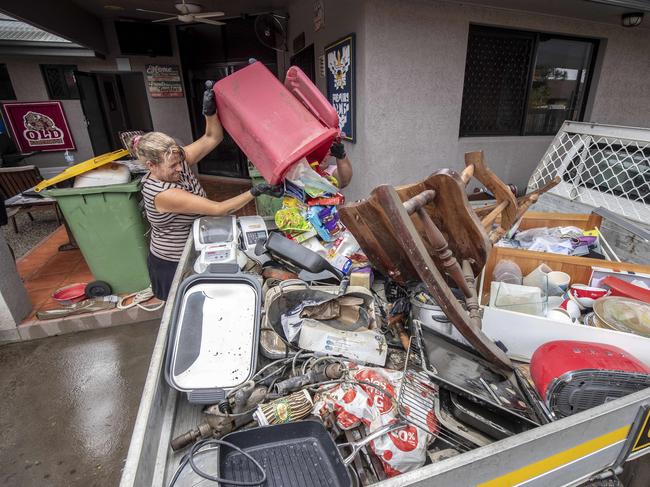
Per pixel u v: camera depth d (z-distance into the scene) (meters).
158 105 6.90
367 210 1.03
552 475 0.97
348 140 3.96
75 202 2.72
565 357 1.06
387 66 3.42
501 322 1.24
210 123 1.85
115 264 2.98
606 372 0.98
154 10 5.54
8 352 2.68
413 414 0.94
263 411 0.95
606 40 4.25
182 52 6.78
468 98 4.03
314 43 4.59
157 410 0.95
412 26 3.37
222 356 1.08
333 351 1.17
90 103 6.49
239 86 1.66
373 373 1.05
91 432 2.04
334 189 1.73
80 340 2.80
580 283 1.49
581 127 2.59
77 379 2.42
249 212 5.46
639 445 1.09
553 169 2.81
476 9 3.52
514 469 0.87
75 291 3.09
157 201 1.74
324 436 0.88
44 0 4.29
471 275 1.10
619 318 1.21
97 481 1.79
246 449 0.88
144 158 1.69
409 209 0.89
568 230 2.00
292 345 1.19
